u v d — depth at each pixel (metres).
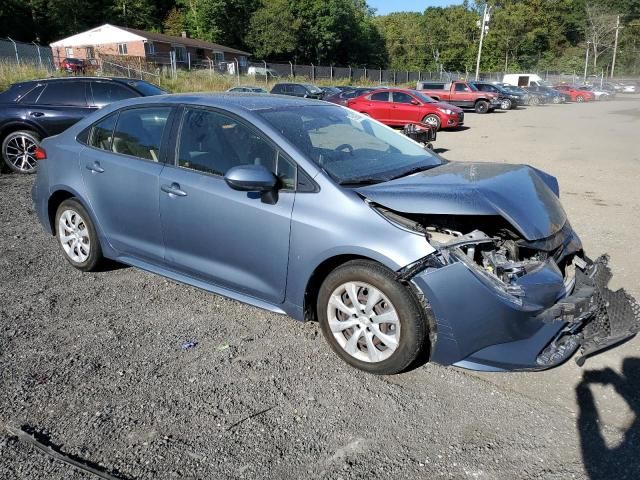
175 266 3.97
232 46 68.81
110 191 4.23
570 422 2.80
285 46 66.19
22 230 6.14
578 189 8.70
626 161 11.73
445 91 30.19
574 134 17.94
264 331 3.79
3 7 53.94
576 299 2.96
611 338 2.92
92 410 2.89
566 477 2.43
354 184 3.29
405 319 2.99
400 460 2.54
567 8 90.88
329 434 2.72
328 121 3.96
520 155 12.83
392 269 2.94
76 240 4.71
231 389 3.09
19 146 9.25
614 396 3.02
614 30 85.88
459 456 2.56
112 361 3.38
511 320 2.87
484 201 3.02
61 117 9.18
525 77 54.22
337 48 73.00
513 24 84.69
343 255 3.18
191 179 3.73
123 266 4.99
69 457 2.54
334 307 3.29
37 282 4.61
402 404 2.96
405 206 3.01
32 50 35.53
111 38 52.06
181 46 55.69
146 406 2.93
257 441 2.67
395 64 90.62
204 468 2.49
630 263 5.16
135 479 2.42
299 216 3.25
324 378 3.20
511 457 2.55
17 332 3.73
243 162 3.55
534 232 3.02
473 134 18.34
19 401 2.96
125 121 4.27
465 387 3.12
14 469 2.46
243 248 3.52
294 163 3.35
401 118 19.88
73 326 3.84
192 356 3.45
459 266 2.87
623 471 2.45
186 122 3.88
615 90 57.50
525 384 3.15
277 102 4.02
